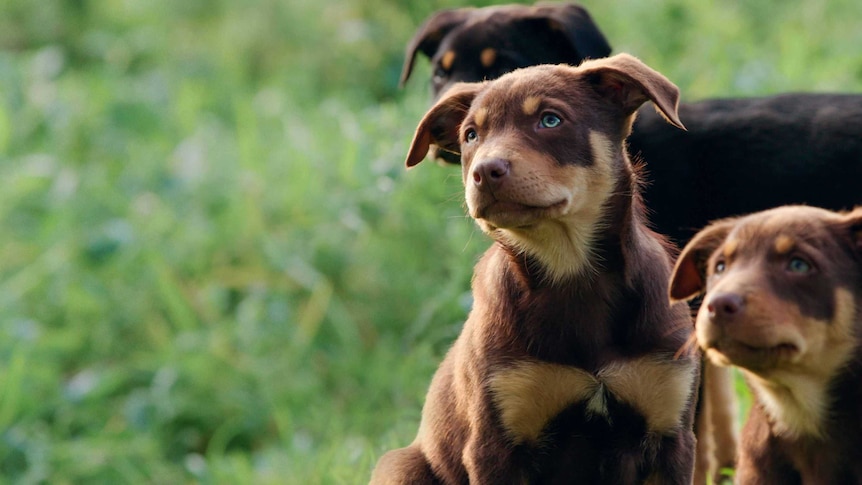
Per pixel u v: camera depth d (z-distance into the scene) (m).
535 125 6.68
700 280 6.90
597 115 6.87
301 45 20.00
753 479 7.13
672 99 6.62
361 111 16.30
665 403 6.75
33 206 14.84
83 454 11.52
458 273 11.29
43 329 13.06
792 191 9.04
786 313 6.12
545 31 10.11
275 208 14.22
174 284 13.06
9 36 21.42
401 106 14.26
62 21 21.55
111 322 13.12
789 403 6.84
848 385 6.63
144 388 12.46
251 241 13.88
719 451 8.75
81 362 12.90
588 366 6.77
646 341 6.78
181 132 16.84
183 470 11.49
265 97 18.30
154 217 14.22
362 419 11.25
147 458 11.56
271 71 20.16
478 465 6.81
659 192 9.11
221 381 12.29
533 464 6.89
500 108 6.77
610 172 6.84
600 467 6.97
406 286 12.70
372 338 12.67
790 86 13.11
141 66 20.22
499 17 10.16
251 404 12.02
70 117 16.62
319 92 18.75
